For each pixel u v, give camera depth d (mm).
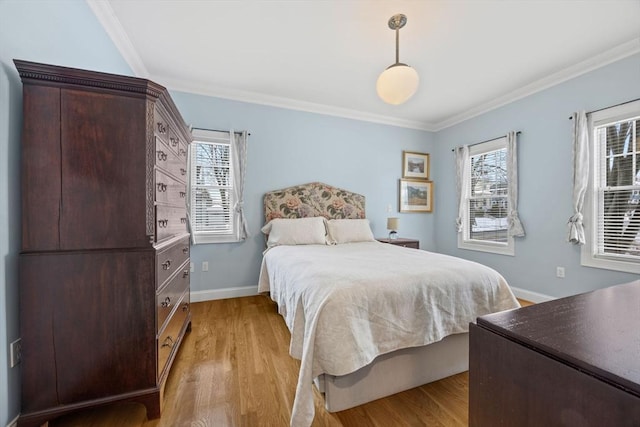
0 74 1094
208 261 3195
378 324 1402
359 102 3586
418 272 1647
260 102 3414
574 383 497
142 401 1316
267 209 3410
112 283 1280
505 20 2041
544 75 2869
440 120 4297
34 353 1182
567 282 2797
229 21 2066
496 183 3609
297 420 1171
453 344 1689
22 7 1214
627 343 569
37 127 1182
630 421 421
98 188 1262
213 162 3270
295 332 1512
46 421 1190
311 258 2156
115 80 1260
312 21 2064
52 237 1202
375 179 4125
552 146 2908
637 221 2365
